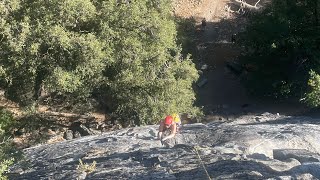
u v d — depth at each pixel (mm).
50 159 12016
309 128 14102
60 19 20234
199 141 12812
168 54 24078
